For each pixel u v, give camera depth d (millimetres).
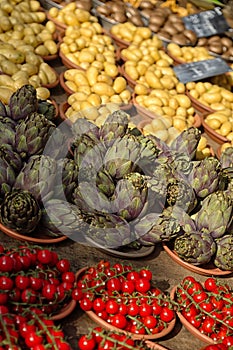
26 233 1252
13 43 1832
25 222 1205
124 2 2332
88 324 1128
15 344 973
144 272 1210
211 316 1176
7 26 1902
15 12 1975
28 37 1905
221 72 2084
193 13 2422
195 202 1386
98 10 2260
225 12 2371
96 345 1061
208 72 2074
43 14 2082
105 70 1936
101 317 1125
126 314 1128
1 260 1083
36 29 1983
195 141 1513
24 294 1062
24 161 1341
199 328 1186
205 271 1333
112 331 1069
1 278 1056
